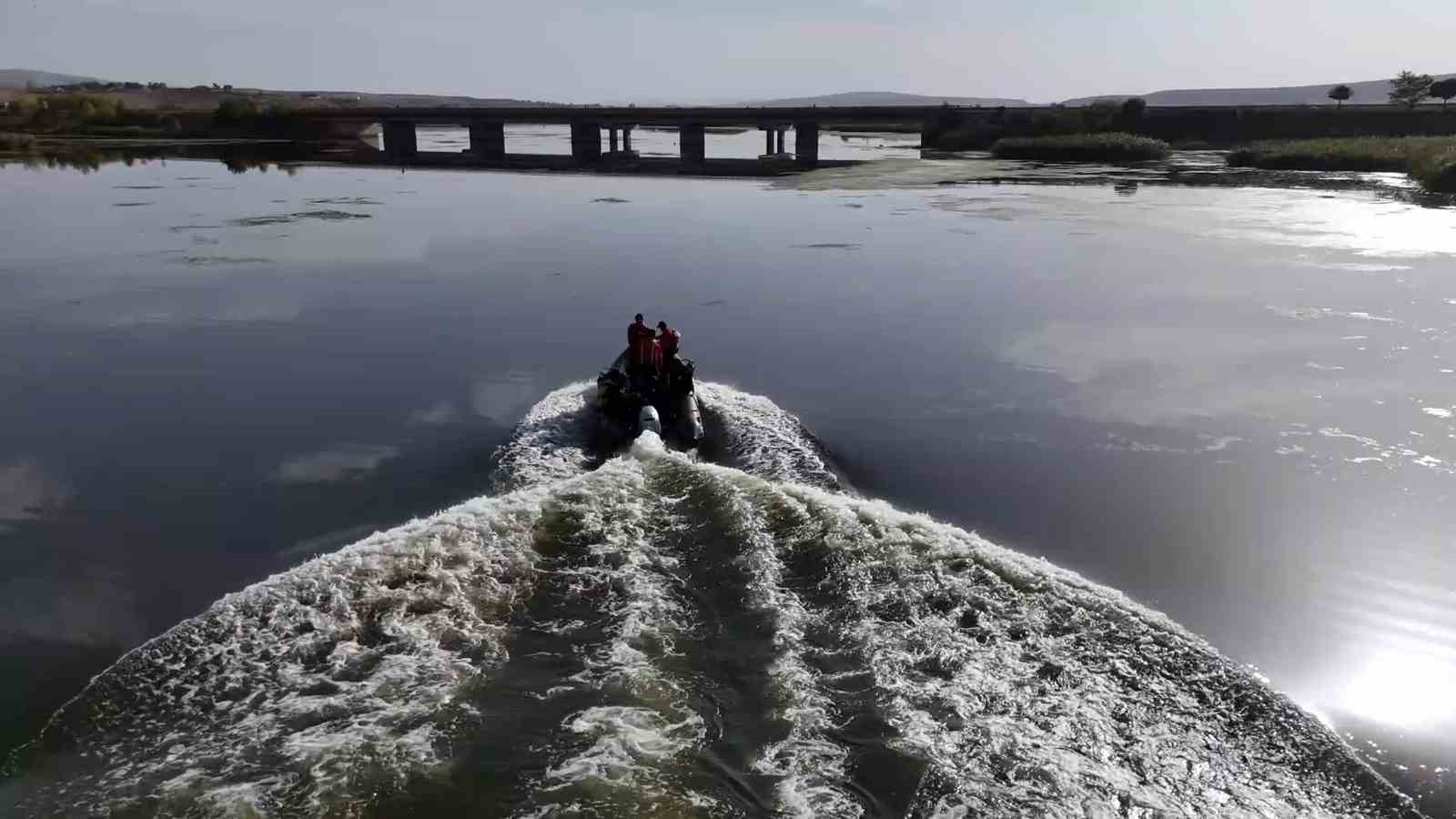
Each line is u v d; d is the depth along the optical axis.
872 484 10.74
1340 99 102.31
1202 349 16.70
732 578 7.79
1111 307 20.33
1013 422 12.98
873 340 17.84
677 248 29.70
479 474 11.08
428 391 14.63
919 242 30.12
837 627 7.12
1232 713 6.26
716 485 9.35
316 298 22.03
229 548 9.29
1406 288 21.16
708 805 5.41
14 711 6.55
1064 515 9.92
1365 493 10.47
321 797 5.47
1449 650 7.36
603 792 5.50
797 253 28.38
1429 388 14.19
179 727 6.13
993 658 6.76
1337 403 13.59
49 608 8.12
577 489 9.33
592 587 7.66
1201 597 8.20
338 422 13.16
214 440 12.44
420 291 22.86
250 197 44.81
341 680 6.54
